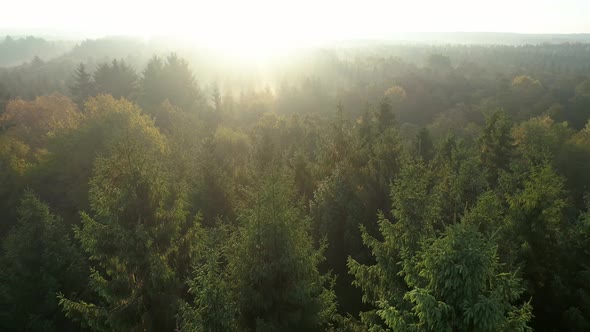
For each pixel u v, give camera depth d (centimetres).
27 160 3853
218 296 1244
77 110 6053
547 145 4450
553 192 1823
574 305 1662
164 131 5016
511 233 1820
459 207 2083
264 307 1385
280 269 1396
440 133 6075
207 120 6900
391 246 1491
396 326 1095
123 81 7412
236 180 2989
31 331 2297
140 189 1524
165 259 1520
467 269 1000
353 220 2281
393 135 2575
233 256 1478
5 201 3338
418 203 1514
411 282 1220
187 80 7412
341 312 2103
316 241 2462
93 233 1440
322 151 2948
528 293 1761
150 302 1505
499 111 3419
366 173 2441
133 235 1434
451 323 1021
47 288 2219
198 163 2891
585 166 4350
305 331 1422
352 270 1590
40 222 2250
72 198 3228
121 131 3319
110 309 1477
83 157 3378
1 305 2309
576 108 8025
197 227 1627
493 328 1046
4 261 2356
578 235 1842
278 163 2961
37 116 5191
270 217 1422
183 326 1291
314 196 2570
